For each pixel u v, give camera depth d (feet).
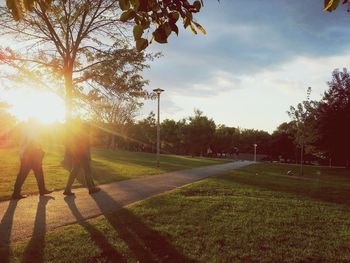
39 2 9.59
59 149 133.28
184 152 296.30
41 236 20.35
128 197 34.99
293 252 19.66
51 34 69.62
